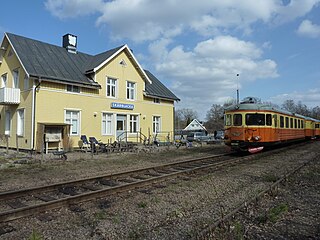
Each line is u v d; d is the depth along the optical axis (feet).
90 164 40.45
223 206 19.25
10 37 64.64
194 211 18.30
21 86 63.72
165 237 14.03
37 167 37.04
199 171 34.12
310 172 32.78
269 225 15.64
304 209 18.76
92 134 68.54
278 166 38.40
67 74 65.05
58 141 58.29
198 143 97.30
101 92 71.10
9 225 15.72
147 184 26.23
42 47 69.82
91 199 20.89
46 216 17.19
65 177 30.50
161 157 51.03
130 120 79.66
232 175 31.37
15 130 64.85
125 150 61.98
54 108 60.90
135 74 80.89
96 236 14.23
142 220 16.55
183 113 340.39
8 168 36.04
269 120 52.75
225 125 54.65
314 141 111.14
